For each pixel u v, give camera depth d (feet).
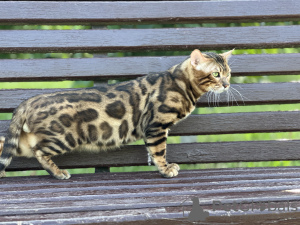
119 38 10.32
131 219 6.22
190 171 9.66
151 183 8.23
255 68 10.63
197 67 9.61
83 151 10.33
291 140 10.68
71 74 10.25
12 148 9.09
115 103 9.53
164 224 6.32
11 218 6.15
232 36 10.58
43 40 10.08
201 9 10.41
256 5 10.48
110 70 10.39
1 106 10.11
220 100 10.67
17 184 8.38
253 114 10.60
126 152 10.47
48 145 9.23
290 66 10.63
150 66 10.52
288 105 16.83
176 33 10.46
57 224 6.04
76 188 7.79
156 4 10.34
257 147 10.62
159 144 9.39
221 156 10.59
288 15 10.52
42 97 9.29
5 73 10.02
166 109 9.38
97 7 10.19
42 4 9.98
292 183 7.78
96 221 6.14
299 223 6.57
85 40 10.21
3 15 9.86
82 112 9.30
